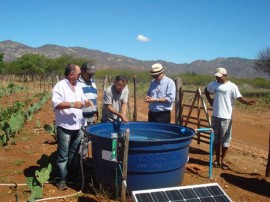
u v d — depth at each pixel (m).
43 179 3.30
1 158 4.50
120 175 3.11
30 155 4.74
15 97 13.50
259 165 4.80
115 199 3.25
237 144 6.39
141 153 3.03
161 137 3.63
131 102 13.58
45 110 9.36
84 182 3.70
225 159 4.93
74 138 3.56
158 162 3.07
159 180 3.13
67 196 3.30
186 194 2.54
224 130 4.34
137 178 3.10
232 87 4.26
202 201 2.51
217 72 4.28
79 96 3.50
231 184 3.90
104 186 3.31
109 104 3.76
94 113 4.02
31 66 36.69
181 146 3.16
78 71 3.42
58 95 3.36
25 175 3.91
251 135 7.50
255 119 9.82
